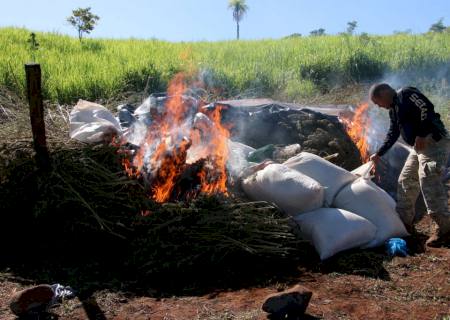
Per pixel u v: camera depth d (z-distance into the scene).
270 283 4.43
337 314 3.83
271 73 14.13
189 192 5.15
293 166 5.51
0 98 8.20
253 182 5.31
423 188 5.12
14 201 5.07
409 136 5.16
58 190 4.96
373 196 5.29
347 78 15.12
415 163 5.36
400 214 5.43
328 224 4.95
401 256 4.89
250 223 4.86
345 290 4.24
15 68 11.07
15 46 14.76
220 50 18.00
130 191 5.07
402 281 4.41
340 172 5.50
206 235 4.71
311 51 17.83
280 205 5.20
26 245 5.11
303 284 4.37
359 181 5.47
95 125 5.50
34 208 4.92
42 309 3.89
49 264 4.76
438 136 5.04
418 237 5.39
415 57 16.20
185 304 4.05
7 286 4.33
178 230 4.73
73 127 5.71
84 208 4.96
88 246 5.06
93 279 4.48
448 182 6.75
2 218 5.16
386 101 5.25
